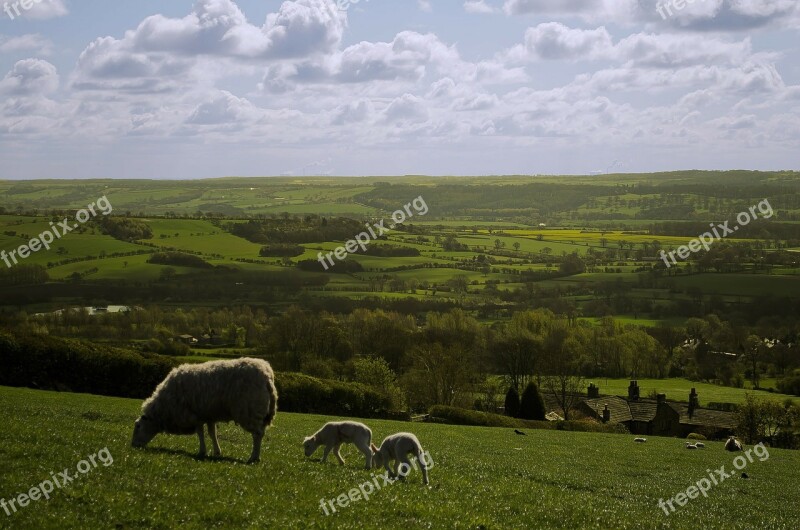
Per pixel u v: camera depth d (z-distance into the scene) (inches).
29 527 518.9
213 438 818.2
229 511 592.1
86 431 886.4
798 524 960.9
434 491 780.0
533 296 5506.9
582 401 3570.4
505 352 4092.0
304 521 594.9
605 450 1760.6
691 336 5000.0
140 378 2023.9
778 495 1217.4
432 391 3294.8
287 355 3683.6
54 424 916.0
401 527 615.5
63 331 3484.3
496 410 3479.3
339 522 605.9
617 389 4274.1
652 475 1331.2
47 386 1919.3
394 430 1754.4
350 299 4763.8
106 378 1989.4
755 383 4579.2
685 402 3592.5
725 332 4842.5
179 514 576.4
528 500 830.5
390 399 2527.1
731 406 3686.0
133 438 799.7
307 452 915.4
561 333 4596.5
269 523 581.0
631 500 985.5
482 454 1395.2
